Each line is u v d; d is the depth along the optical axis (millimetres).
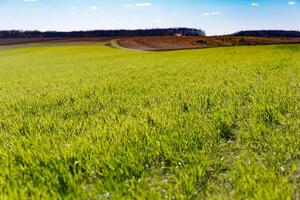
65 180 3928
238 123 6484
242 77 14953
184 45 117938
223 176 4145
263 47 67312
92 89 13375
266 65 22453
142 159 4523
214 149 5105
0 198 3439
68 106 9336
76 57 66625
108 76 20688
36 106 9875
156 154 4711
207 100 8719
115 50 92875
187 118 6633
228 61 30109
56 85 17297
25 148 5188
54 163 4340
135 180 3885
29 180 4016
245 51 55688
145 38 138375
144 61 39812
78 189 3652
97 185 3836
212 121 6336
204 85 12367
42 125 6809
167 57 48844
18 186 3816
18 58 76438
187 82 14078
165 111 7453
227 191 3637
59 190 3717
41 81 21219
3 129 7133
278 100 8195
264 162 4316
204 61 32375
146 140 5285
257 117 6746
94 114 7992
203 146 5055
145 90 12055
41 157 4586
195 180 3881
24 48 118500
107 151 4766
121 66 31750
